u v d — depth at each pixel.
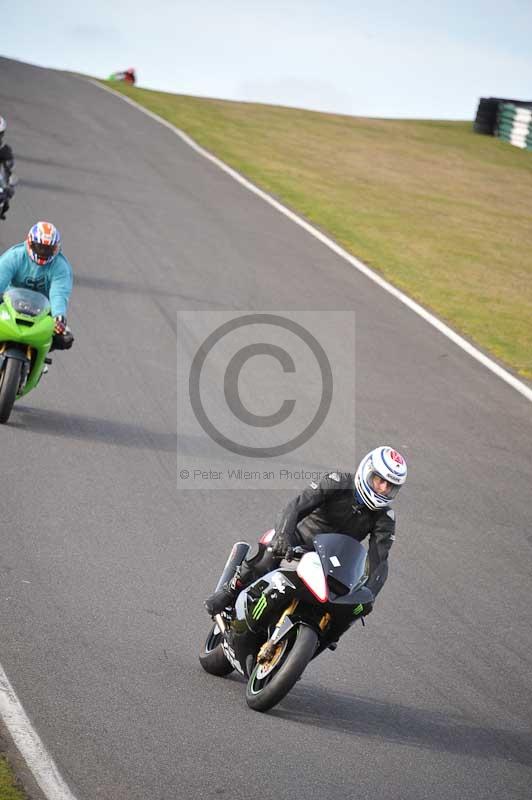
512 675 28.62
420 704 26.06
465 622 31.42
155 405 46.06
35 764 19.42
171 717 22.62
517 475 45.38
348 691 26.06
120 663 24.77
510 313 73.88
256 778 20.78
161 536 33.12
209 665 25.58
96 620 26.77
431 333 65.38
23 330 39.28
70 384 46.41
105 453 39.31
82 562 30.03
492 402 54.81
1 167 67.81
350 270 77.62
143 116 132.50
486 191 128.12
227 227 83.81
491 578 34.91
